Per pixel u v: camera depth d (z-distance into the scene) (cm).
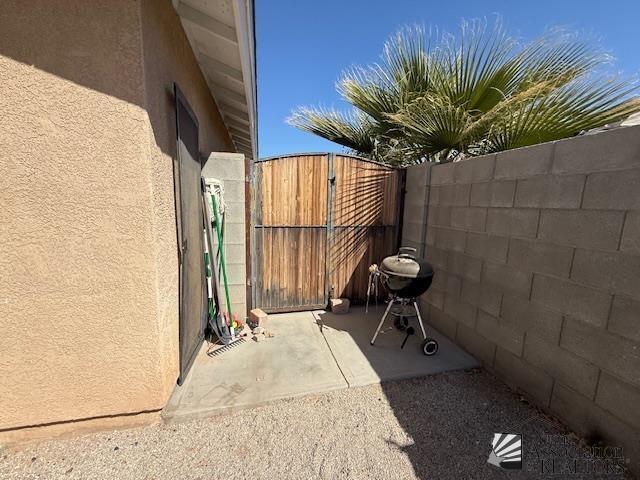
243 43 203
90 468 141
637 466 136
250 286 329
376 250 369
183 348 198
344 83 345
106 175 137
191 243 215
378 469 145
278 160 316
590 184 153
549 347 181
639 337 133
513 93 268
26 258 134
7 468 140
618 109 205
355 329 305
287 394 197
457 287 272
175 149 187
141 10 130
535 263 190
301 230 336
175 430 167
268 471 142
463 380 223
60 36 122
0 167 123
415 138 306
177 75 191
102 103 131
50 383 149
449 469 145
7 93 119
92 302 147
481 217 238
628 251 136
